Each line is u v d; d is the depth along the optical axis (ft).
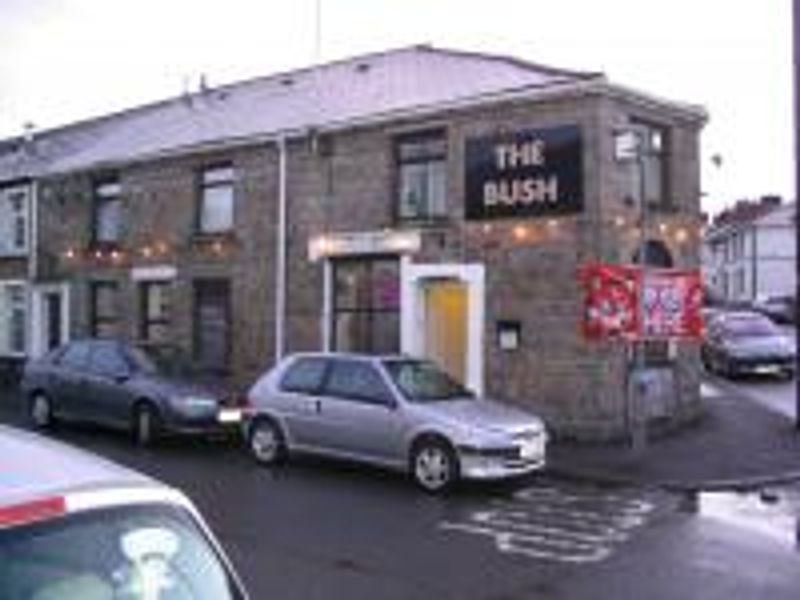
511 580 33.73
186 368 65.72
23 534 10.21
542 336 62.54
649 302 58.65
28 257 97.30
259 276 77.05
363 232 70.95
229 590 11.50
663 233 66.33
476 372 64.80
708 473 52.70
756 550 38.14
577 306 61.31
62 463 11.43
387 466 50.55
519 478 51.67
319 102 79.87
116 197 89.40
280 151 75.66
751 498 48.29
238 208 78.59
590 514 44.06
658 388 64.59
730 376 95.45
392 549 37.47
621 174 62.44
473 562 35.88
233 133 79.82
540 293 62.69
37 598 10.11
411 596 31.73
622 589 32.94
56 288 93.97
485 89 66.90
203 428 60.64
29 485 10.66
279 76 94.48
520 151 63.62
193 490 47.57
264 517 42.22
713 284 244.63
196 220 81.76
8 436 12.32
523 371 63.21
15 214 99.71
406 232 68.49
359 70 86.07
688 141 69.00
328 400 52.19
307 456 56.90
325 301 72.84
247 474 51.80
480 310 64.90
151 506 11.23
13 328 99.71
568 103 62.03
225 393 62.49
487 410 49.67
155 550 11.03
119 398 62.85
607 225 61.11
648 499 47.65
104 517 10.79
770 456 57.47
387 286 70.23
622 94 62.03
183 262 82.43
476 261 65.26
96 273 90.02
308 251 73.92
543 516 43.50
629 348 62.13
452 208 66.54
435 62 81.35
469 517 43.01
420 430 48.44
